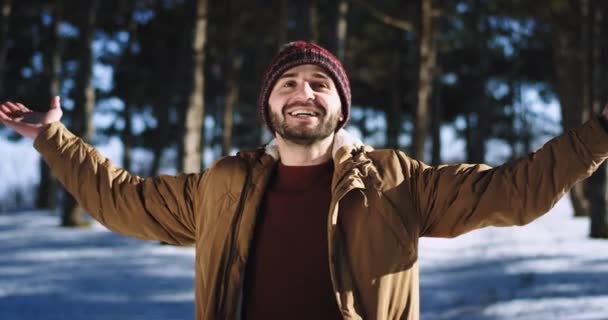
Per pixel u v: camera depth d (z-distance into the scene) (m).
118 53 21.05
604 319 4.92
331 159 1.98
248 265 1.90
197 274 1.96
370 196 1.80
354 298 1.75
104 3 17.98
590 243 9.16
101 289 6.67
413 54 22.28
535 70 21.88
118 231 2.11
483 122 17.73
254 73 22.98
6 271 7.72
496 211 1.74
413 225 1.81
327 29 16.72
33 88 19.38
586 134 1.63
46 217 14.98
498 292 6.14
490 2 16.03
